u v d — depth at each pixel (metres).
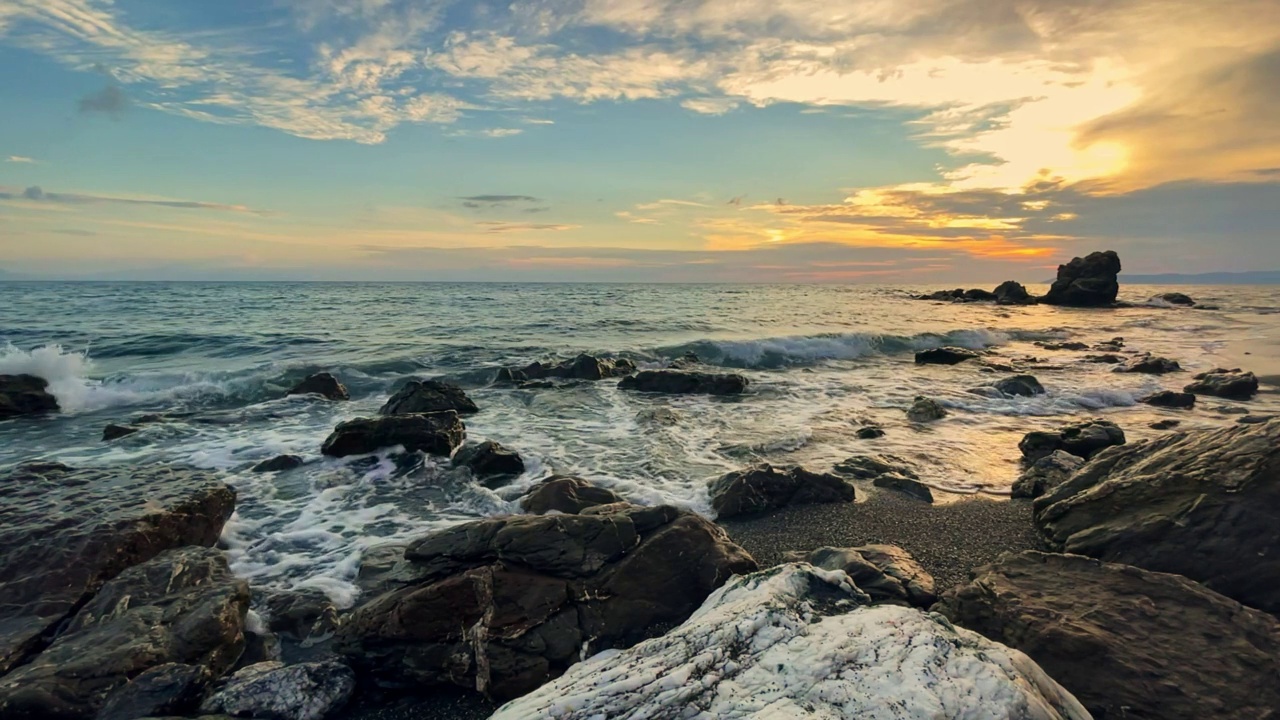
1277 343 30.59
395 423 11.80
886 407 16.75
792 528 8.64
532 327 33.41
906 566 6.71
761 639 3.93
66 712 4.65
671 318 39.31
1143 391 18.20
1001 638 4.87
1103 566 5.50
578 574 6.04
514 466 11.16
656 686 3.58
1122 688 4.17
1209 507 6.21
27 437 12.95
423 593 5.61
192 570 6.74
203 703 4.91
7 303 40.62
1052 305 60.53
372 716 5.06
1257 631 4.57
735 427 14.51
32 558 6.49
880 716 3.09
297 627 6.30
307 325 31.61
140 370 19.06
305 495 9.84
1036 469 10.47
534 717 3.55
